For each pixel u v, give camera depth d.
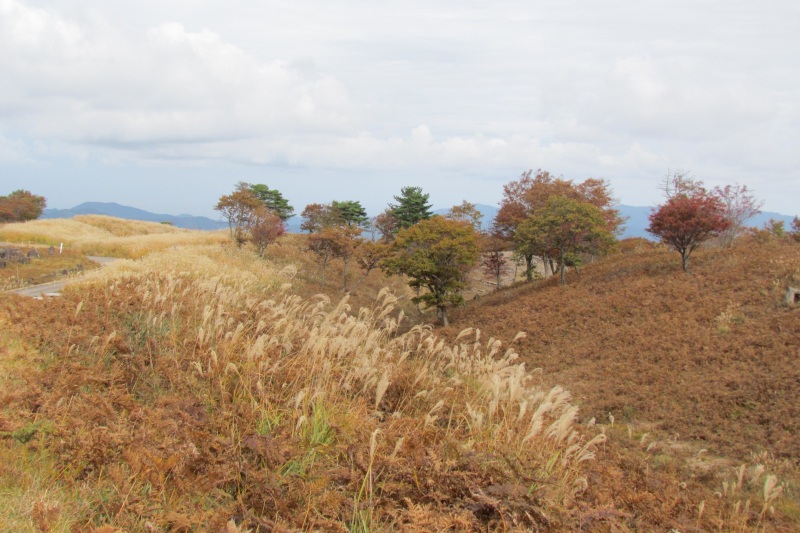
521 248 37.78
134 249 36.12
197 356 6.47
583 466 6.39
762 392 16.08
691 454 13.27
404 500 4.21
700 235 30.23
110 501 3.64
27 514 3.30
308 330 7.91
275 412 5.33
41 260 27.27
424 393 6.64
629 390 18.16
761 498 9.90
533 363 23.28
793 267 25.77
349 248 40.62
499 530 4.05
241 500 3.85
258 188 75.44
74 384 5.38
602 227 36.62
